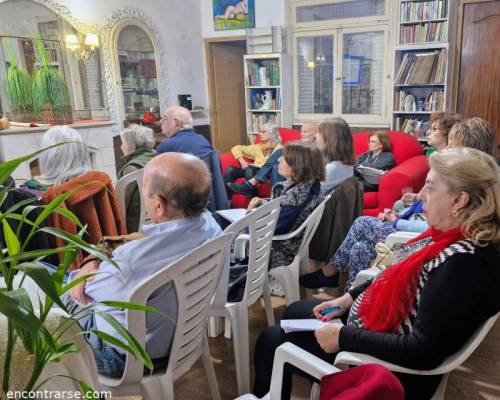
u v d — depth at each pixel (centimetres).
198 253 142
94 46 526
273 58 578
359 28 530
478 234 124
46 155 216
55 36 488
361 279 199
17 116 451
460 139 242
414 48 470
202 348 177
